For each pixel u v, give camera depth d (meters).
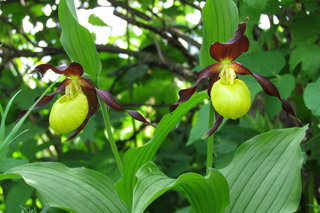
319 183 0.53
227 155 0.47
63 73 0.37
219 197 0.34
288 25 0.48
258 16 0.43
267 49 0.53
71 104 0.37
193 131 0.42
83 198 0.36
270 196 0.35
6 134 0.50
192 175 0.32
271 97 0.43
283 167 0.35
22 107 0.49
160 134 0.37
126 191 0.38
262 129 0.48
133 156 0.37
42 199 0.34
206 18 0.35
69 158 0.55
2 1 0.54
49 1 0.54
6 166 0.43
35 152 0.55
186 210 0.44
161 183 0.33
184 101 0.35
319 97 0.39
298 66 0.48
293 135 0.36
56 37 0.56
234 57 0.36
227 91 0.35
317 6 0.47
